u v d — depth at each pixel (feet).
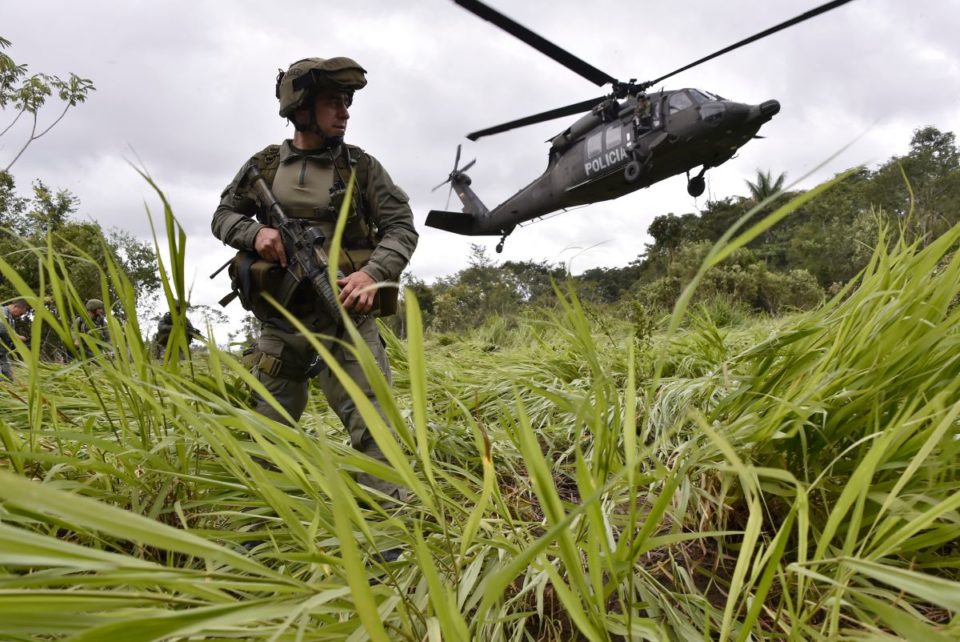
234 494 4.67
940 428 2.64
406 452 5.90
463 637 2.13
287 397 6.51
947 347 4.08
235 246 6.63
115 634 1.75
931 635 1.97
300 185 6.44
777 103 30.32
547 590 4.10
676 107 32.04
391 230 6.59
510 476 6.64
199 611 1.96
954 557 3.54
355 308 5.87
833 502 4.16
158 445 4.13
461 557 2.99
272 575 2.41
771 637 3.07
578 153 36.99
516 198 44.45
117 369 4.31
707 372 8.58
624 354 8.97
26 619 1.75
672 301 19.69
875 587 3.38
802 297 49.14
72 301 4.08
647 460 5.90
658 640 2.82
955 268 4.14
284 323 6.32
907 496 3.60
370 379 2.18
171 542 1.78
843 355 4.48
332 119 6.44
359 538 3.76
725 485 4.26
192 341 4.81
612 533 4.48
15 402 6.16
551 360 10.03
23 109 27.25
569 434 7.16
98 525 1.53
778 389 5.05
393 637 2.87
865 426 4.21
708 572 4.06
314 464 3.41
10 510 3.16
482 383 10.12
